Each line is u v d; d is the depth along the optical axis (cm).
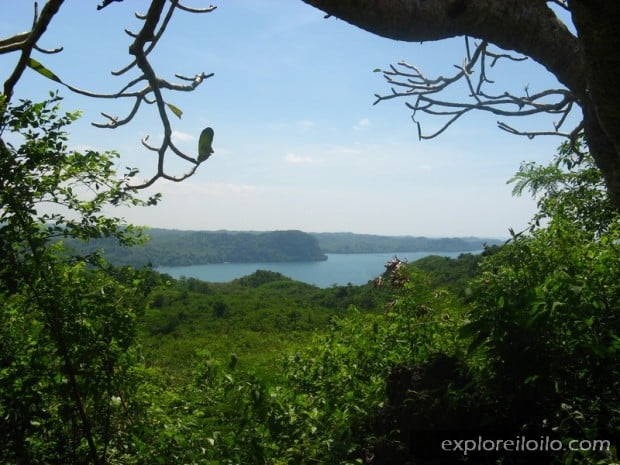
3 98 258
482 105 301
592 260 321
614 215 497
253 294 3319
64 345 296
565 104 297
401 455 324
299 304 2580
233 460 321
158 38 242
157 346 1599
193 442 331
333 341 536
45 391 308
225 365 409
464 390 320
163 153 237
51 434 323
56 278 296
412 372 365
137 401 337
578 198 545
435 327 482
